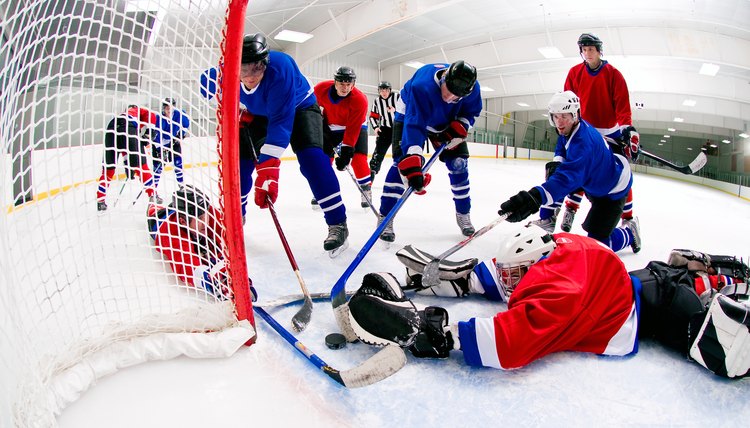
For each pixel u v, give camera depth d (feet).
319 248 7.90
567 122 6.59
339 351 4.32
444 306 5.41
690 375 4.06
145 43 3.94
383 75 56.34
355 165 12.32
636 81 44.70
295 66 7.47
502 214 6.17
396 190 8.36
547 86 52.16
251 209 11.67
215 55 3.96
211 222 4.54
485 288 5.48
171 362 3.93
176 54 3.98
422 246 8.22
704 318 4.00
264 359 4.11
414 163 7.23
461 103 8.27
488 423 3.33
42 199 3.51
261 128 7.57
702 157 9.91
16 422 2.81
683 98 49.19
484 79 56.49
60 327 3.78
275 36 37.45
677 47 36.63
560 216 12.34
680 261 5.37
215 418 3.25
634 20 36.11
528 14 36.81
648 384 3.91
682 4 31.35
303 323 4.62
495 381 3.88
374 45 47.24
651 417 3.46
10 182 3.20
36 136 4.10
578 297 3.99
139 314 4.40
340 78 10.39
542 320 3.85
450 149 8.88
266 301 5.20
